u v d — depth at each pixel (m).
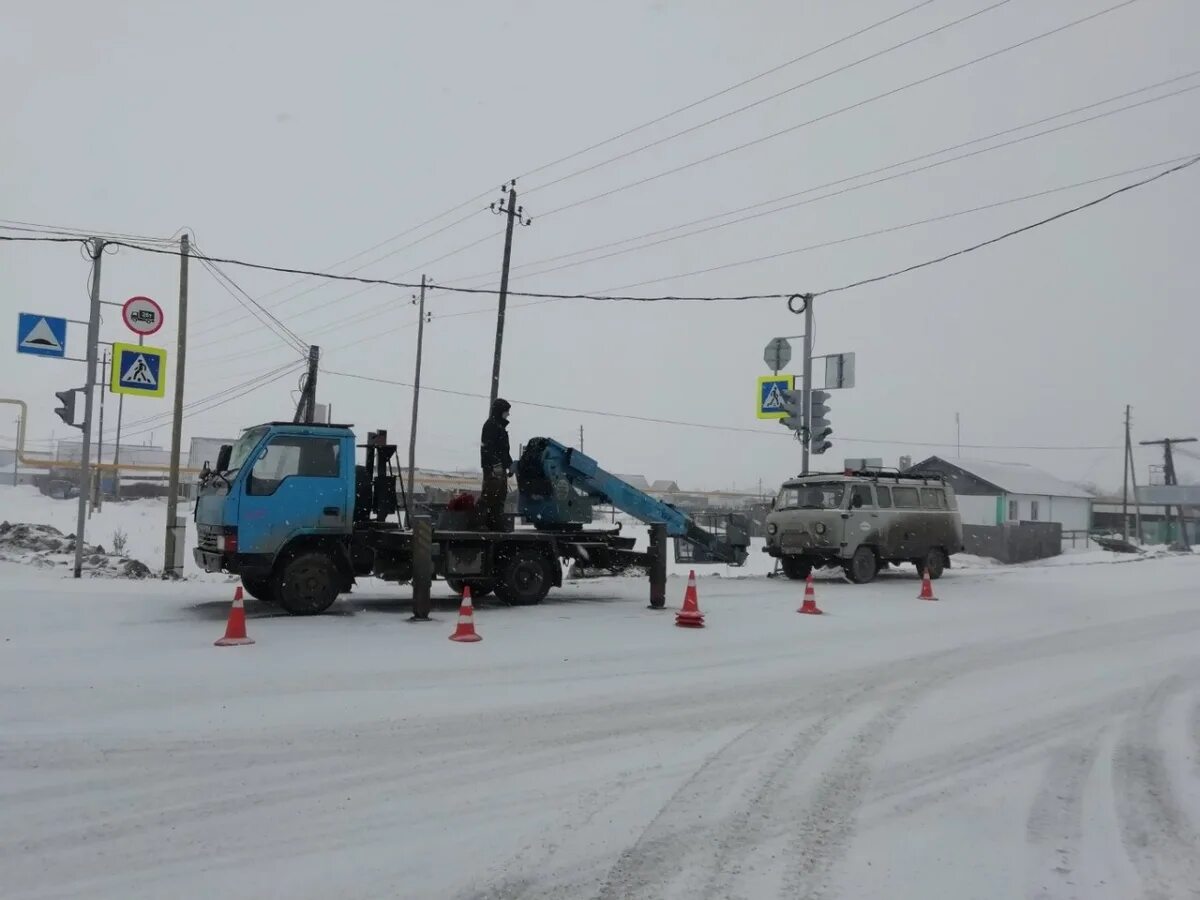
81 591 14.01
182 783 5.60
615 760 6.31
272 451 11.93
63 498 52.47
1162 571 23.56
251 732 6.66
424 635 10.80
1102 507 71.44
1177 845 5.01
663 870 4.55
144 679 8.12
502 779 5.86
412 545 12.35
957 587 18.88
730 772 6.11
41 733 6.47
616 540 14.75
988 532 32.47
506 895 4.24
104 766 5.85
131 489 57.78
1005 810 5.53
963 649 11.12
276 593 12.09
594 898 4.23
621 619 12.65
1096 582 20.22
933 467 47.66
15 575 16.05
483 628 11.48
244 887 4.23
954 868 4.64
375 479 12.97
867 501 19.17
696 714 7.62
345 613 12.61
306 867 4.47
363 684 8.20
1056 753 6.75
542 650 10.08
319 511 12.11
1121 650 11.24
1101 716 7.87
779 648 10.77
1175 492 55.47
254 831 4.90
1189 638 12.27
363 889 4.25
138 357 16.78
